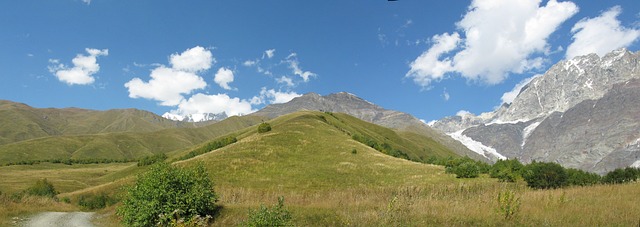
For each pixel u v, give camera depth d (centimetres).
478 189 3931
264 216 1889
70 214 3756
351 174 6581
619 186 3200
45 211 3825
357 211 2494
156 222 2459
